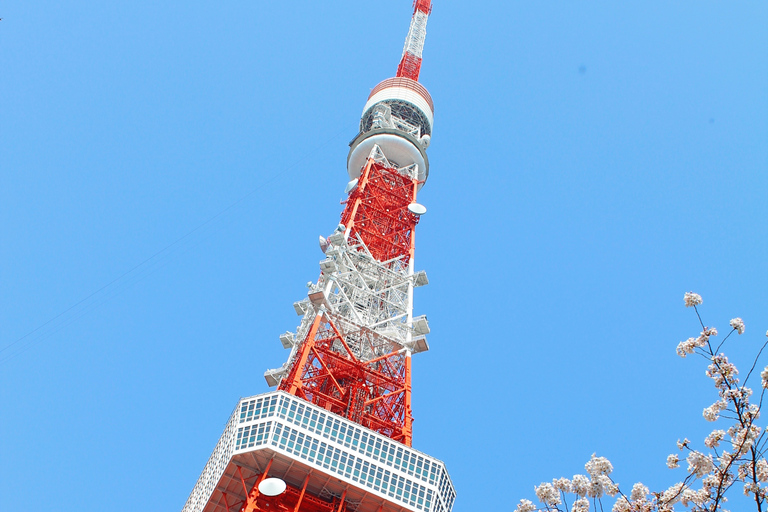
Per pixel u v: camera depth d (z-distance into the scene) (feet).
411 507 332.39
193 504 347.15
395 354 421.18
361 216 542.98
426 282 479.82
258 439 332.80
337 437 345.10
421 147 616.80
